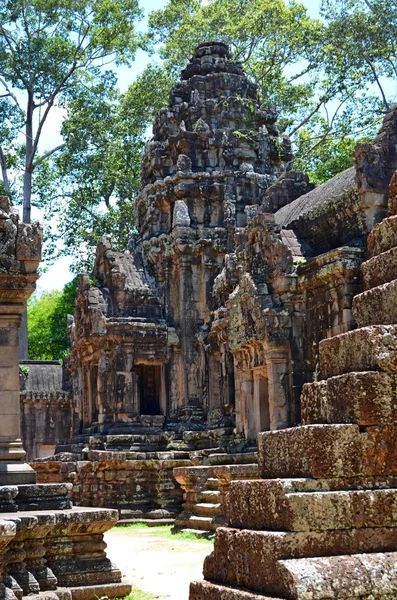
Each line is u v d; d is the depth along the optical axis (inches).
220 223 1407.5
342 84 1628.9
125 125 1904.5
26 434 1717.5
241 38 1761.8
